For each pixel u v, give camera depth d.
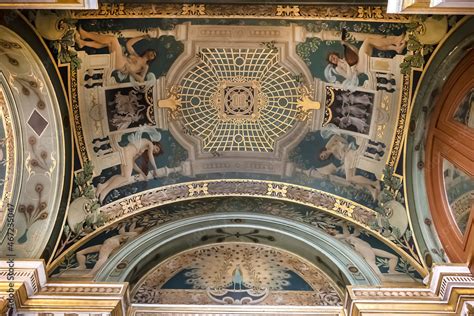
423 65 10.95
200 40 11.34
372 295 10.09
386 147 11.73
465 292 9.59
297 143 12.29
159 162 12.24
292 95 11.98
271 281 11.22
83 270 10.69
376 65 11.20
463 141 10.17
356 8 10.47
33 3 7.98
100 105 11.57
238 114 12.18
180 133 12.23
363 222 11.71
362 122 11.78
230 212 12.00
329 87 11.76
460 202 10.32
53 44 10.70
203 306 10.65
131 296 10.80
